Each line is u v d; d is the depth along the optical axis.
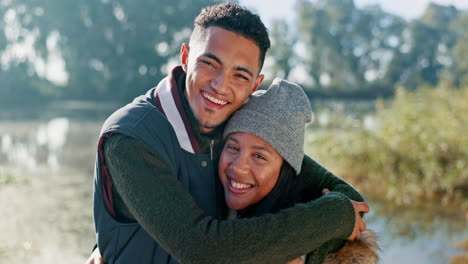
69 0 40.12
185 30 42.38
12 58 38.75
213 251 1.61
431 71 59.12
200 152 1.93
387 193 8.82
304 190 2.17
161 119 1.87
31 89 38.31
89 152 13.03
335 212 1.77
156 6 40.91
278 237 1.66
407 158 8.83
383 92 50.75
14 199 7.52
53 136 16.42
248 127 1.94
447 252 5.96
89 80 41.84
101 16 40.94
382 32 59.00
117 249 1.85
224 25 1.87
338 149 9.78
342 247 1.87
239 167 1.98
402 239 6.50
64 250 5.35
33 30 39.97
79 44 41.19
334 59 58.12
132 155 1.72
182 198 1.70
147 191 1.68
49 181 9.16
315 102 39.12
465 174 8.24
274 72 56.91
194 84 1.90
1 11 38.56
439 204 8.23
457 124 8.83
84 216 6.77
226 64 1.87
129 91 41.56
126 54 41.50
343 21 58.19
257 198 2.05
